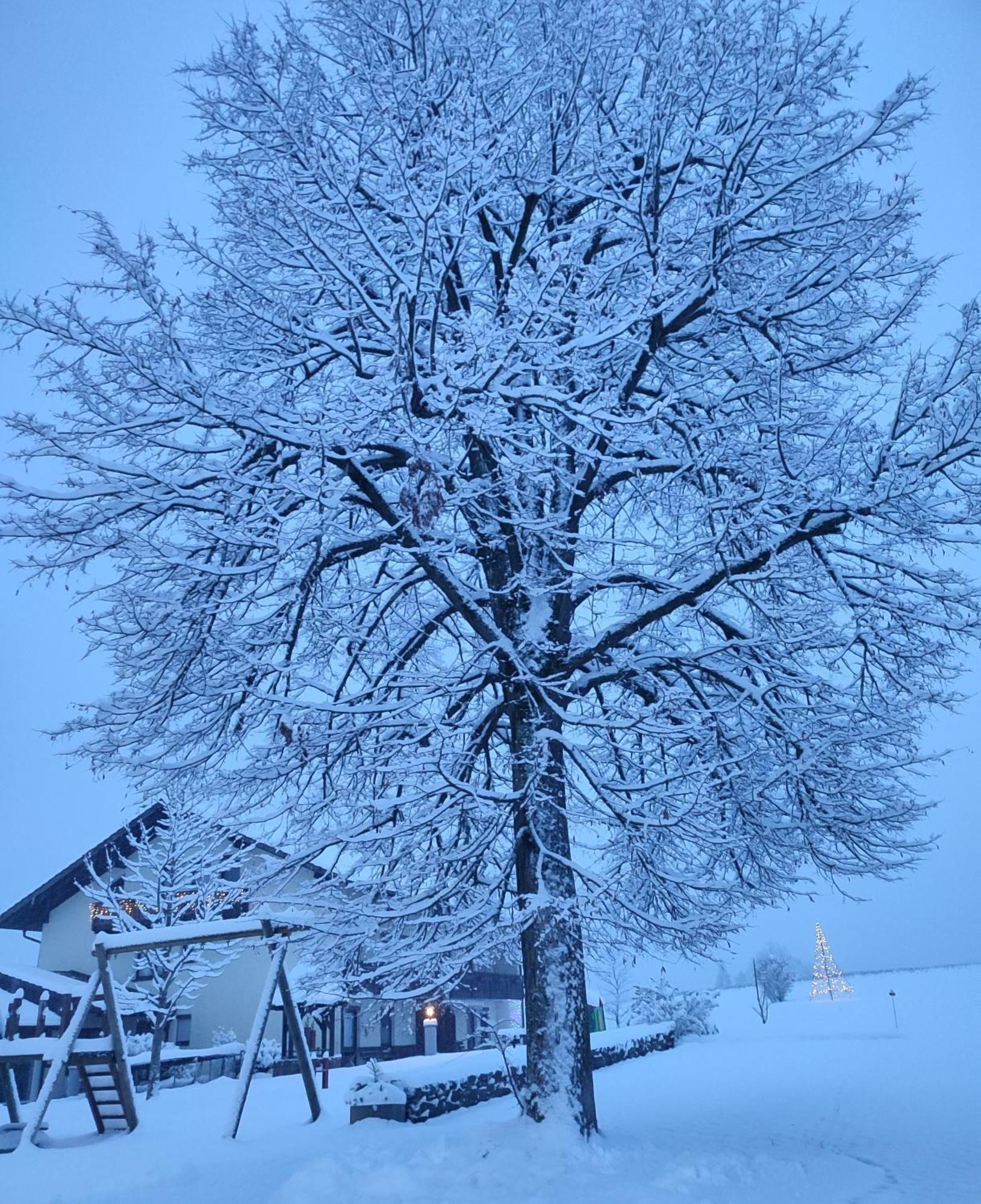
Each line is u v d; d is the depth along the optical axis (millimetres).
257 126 11094
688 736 9953
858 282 11359
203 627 9977
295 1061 23562
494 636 10641
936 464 9078
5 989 23984
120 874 27828
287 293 11398
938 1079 16203
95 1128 14070
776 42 10711
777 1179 8141
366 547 11047
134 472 9375
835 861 11305
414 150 9680
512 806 9898
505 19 11281
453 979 11289
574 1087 9352
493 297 12211
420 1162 8648
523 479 10562
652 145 10258
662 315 10773
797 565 10938
